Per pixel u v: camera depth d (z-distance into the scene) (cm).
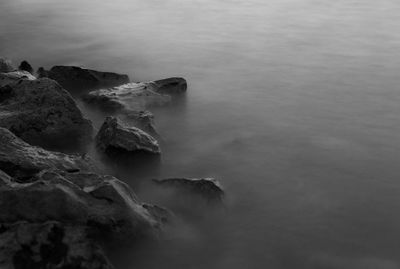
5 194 727
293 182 1003
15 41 1803
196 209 880
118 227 745
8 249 677
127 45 1780
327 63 1625
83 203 740
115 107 1205
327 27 1989
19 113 1040
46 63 1616
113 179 808
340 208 926
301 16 2136
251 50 1742
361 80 1495
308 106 1330
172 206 887
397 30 1944
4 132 891
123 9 2216
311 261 798
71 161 898
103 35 1880
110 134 1007
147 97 1273
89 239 705
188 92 1404
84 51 1720
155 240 775
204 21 2061
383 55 1694
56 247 688
